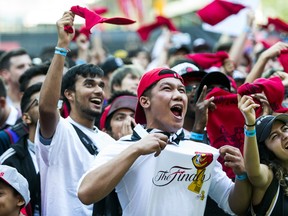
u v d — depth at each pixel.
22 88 10.15
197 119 7.77
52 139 7.82
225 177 7.28
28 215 8.25
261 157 7.28
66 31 7.57
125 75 11.27
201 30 21.64
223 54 11.81
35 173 8.54
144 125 7.38
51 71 7.53
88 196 6.44
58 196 7.80
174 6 24.91
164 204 6.68
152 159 6.77
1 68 12.62
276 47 9.49
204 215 7.87
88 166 8.00
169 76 7.00
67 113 9.02
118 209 7.16
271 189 7.07
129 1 21.69
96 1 30.50
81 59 13.78
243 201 7.06
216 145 8.16
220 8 12.08
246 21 13.22
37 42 25.06
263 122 7.23
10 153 8.64
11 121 10.80
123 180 6.81
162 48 16.53
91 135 8.24
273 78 8.28
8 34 25.30
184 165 6.71
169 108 6.93
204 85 8.18
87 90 8.34
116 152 6.80
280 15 29.50
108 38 24.47
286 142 7.14
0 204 7.40
